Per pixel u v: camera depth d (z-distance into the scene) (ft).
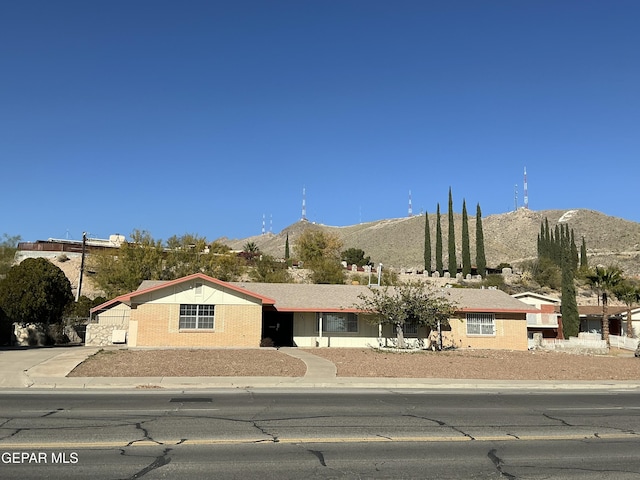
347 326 109.70
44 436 30.99
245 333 97.81
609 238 450.30
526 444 31.14
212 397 48.21
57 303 111.24
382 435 32.76
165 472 24.25
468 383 61.11
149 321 94.99
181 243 156.56
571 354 107.04
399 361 78.84
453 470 25.55
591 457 28.32
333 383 58.18
